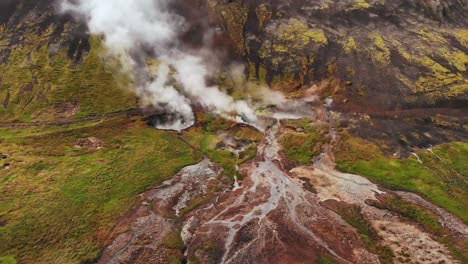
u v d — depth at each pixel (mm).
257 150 76062
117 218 61094
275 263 52531
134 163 72812
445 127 78312
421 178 66375
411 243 55344
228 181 68688
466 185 64625
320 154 73688
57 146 77188
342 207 61812
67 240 57500
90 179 68688
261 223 59000
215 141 79000
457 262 52438
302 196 64438
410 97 85500
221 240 56219
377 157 71375
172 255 54562
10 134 80562
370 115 82188
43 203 63625
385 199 62938
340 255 53969
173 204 63719
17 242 57062
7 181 68250
